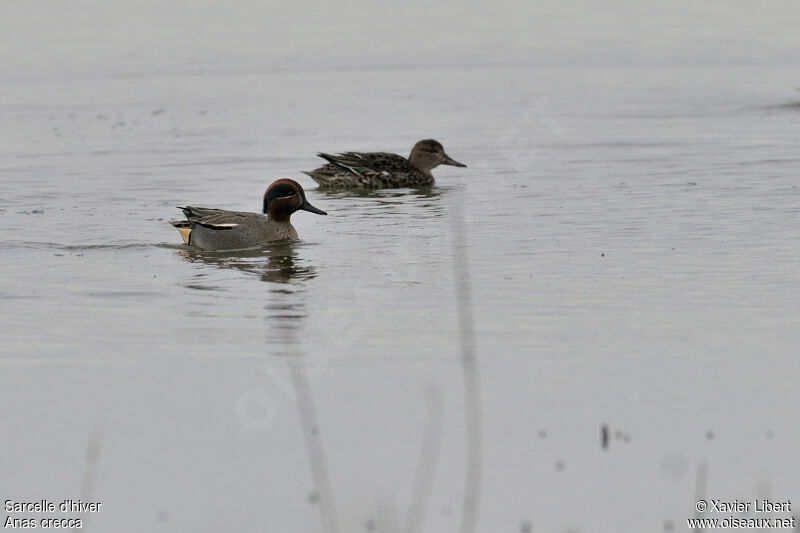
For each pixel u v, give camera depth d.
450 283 15.96
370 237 19.44
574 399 11.57
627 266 16.69
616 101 35.66
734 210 20.67
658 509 9.62
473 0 60.62
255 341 13.48
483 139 30.11
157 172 25.94
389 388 11.91
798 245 17.75
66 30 51.72
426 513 9.51
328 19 55.22
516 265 16.92
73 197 23.14
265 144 29.61
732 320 13.93
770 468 10.15
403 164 25.55
